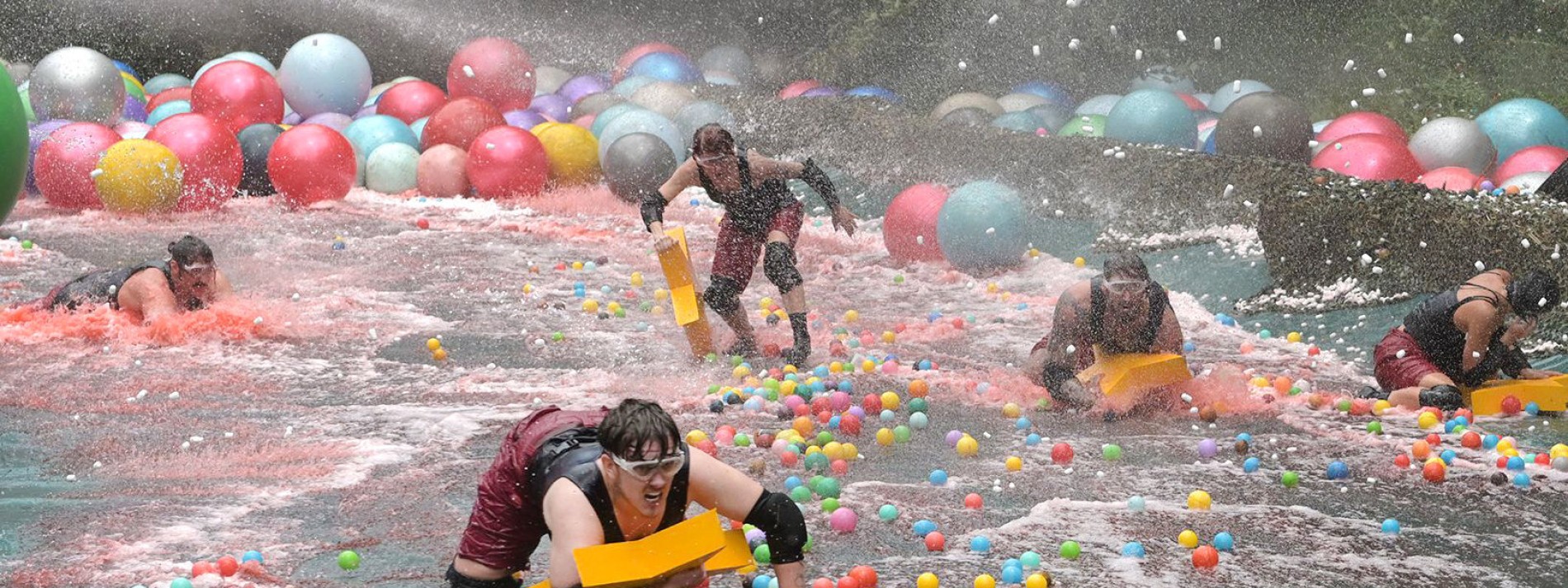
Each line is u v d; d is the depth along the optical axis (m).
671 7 35.66
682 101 27.09
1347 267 14.59
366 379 11.63
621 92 28.58
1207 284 15.62
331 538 7.79
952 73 30.41
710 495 5.40
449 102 23.75
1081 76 28.78
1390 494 8.76
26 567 7.24
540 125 23.75
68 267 16.72
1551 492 8.73
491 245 18.45
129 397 10.77
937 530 8.05
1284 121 18.91
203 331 12.69
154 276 12.88
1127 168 18.41
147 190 19.66
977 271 16.47
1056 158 19.73
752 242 12.48
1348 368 12.43
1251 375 11.96
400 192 22.88
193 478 8.84
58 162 19.94
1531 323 10.92
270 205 21.39
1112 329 10.64
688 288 12.08
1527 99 20.73
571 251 18.19
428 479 8.88
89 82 24.17
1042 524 8.14
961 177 21.62
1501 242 13.43
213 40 35.78
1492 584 7.23
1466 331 10.92
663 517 5.34
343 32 35.84
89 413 10.34
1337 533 8.03
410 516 8.16
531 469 5.43
